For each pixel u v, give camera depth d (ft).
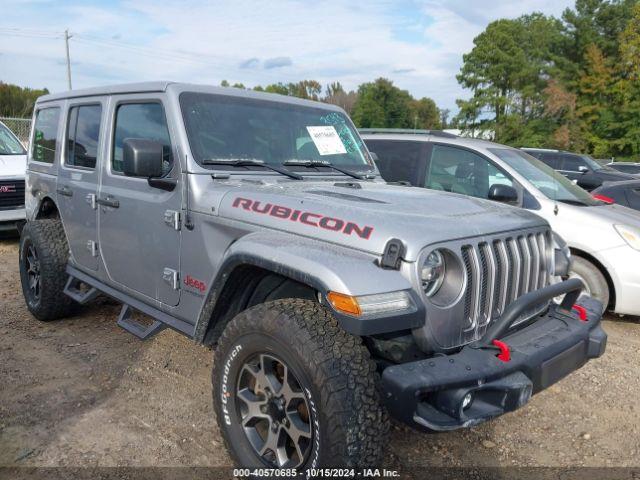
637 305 16.49
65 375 12.75
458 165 19.65
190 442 10.23
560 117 152.46
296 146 12.42
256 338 8.34
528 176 18.42
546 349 8.61
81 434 10.34
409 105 282.36
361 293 7.33
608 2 162.81
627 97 138.72
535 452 10.36
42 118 16.76
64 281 15.33
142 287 12.10
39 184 16.31
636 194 25.91
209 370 13.21
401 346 8.34
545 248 10.28
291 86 312.71
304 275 7.80
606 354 15.05
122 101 12.67
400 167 20.75
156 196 11.35
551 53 162.20
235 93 12.16
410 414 7.24
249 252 8.64
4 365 13.17
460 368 7.59
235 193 9.97
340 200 9.28
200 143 10.87
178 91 11.29
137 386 12.32
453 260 8.26
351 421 7.40
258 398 8.73
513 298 9.34
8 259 24.07
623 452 10.44
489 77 157.58
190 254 10.57
